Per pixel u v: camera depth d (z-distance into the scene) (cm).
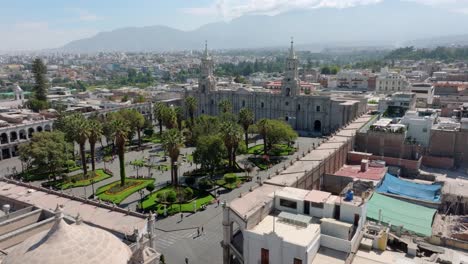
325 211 5031
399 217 6128
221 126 10325
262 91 17600
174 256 6419
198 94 18362
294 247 4328
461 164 9694
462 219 6675
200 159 10050
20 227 4922
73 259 2972
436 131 9831
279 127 11994
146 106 18475
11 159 12756
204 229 7338
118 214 5341
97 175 10400
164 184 9700
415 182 8488
